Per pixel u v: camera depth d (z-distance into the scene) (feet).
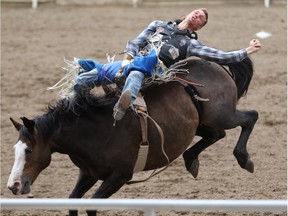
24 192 40.78
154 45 46.88
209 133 50.60
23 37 111.24
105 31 113.80
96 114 43.06
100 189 42.57
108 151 42.63
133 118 43.29
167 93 45.57
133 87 43.01
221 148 67.46
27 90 86.74
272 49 103.40
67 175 60.70
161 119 44.29
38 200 28.40
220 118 47.91
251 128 49.73
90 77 44.09
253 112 49.75
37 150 41.55
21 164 40.86
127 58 45.98
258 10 129.39
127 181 43.93
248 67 50.70
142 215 49.96
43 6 135.03
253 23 118.62
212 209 27.91
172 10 129.80
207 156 65.21
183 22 49.03
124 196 54.54
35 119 42.42
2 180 59.31
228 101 48.21
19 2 137.39
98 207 28.25
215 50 47.52
